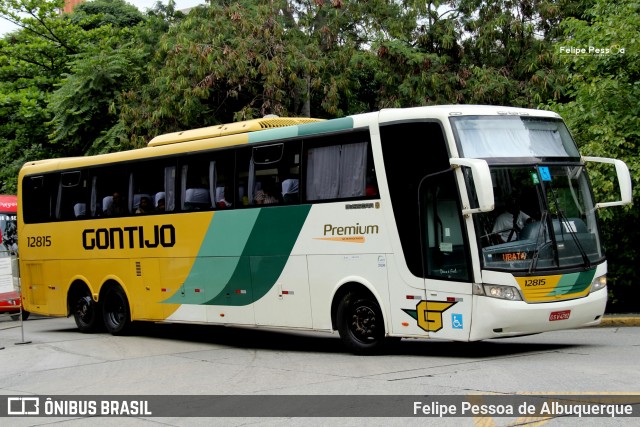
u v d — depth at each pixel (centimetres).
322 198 1327
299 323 1370
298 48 2436
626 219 1827
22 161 3331
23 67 3434
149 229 1667
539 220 1176
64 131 2805
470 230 1138
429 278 1185
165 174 1638
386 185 1236
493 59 2470
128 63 2814
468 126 1182
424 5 2425
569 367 1055
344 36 2584
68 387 1145
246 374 1168
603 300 1220
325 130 1330
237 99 2558
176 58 2409
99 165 1805
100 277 1802
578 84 1848
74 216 1869
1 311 2338
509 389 918
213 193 1524
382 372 1098
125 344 1644
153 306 1667
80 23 3822
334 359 1275
